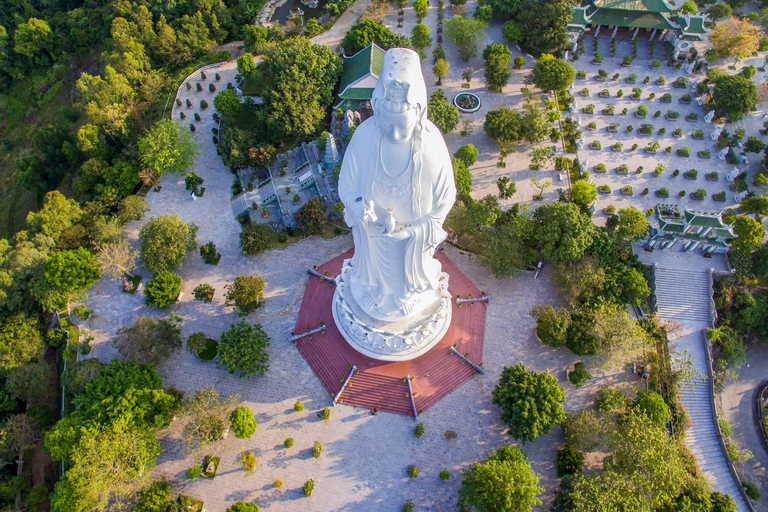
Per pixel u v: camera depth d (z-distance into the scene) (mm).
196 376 53156
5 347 53312
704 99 75625
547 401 47062
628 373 53781
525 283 58812
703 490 45500
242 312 55906
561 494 45031
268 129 68750
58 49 96000
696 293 59688
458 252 61375
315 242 62219
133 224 64500
